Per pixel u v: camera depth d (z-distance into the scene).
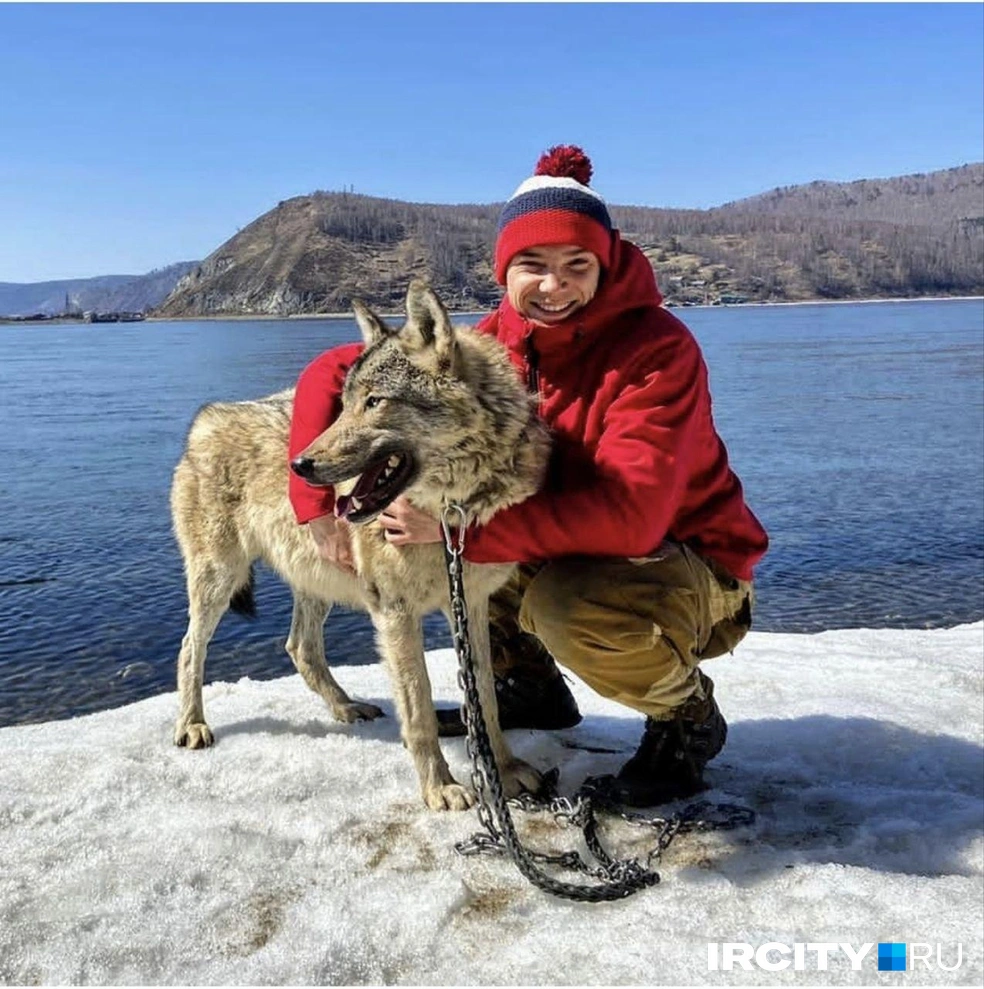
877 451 7.37
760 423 9.05
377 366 1.59
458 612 1.52
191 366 17.67
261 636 3.35
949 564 4.27
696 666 1.66
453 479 1.59
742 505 1.73
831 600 3.80
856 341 22.34
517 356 1.69
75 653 3.15
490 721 1.75
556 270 1.56
